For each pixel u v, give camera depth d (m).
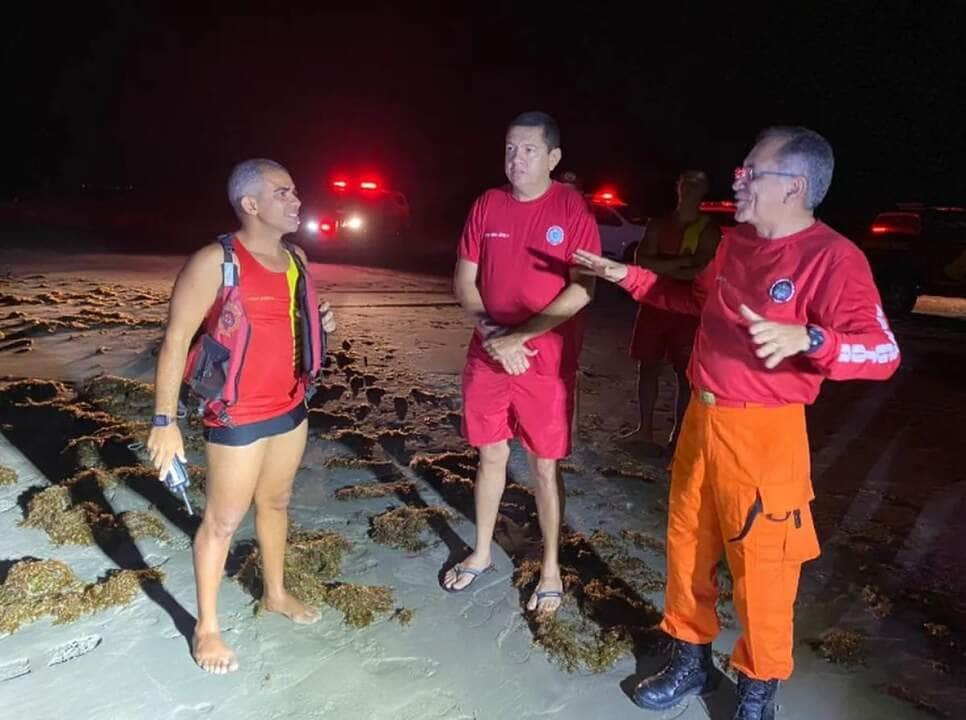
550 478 3.93
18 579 3.82
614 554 4.58
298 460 3.56
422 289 14.11
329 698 3.31
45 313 9.90
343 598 3.93
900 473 6.30
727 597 4.22
